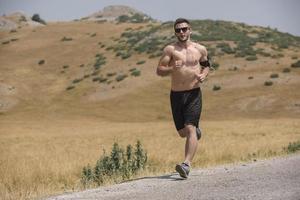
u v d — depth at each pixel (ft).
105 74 457.27
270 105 344.08
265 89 370.32
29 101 417.49
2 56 551.59
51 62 522.47
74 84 449.89
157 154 85.35
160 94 399.03
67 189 34.32
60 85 454.81
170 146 129.29
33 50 568.41
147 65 458.50
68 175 62.18
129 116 359.25
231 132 190.19
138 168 39.37
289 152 56.03
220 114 341.00
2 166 70.54
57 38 606.14
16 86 448.24
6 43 599.57
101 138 195.93
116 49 522.06
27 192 31.68
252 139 138.10
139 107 377.09
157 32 545.03
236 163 36.96
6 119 357.61
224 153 73.61
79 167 71.87
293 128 200.54
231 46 479.00
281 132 178.29
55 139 204.54
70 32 625.00
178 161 73.20
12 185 51.26
